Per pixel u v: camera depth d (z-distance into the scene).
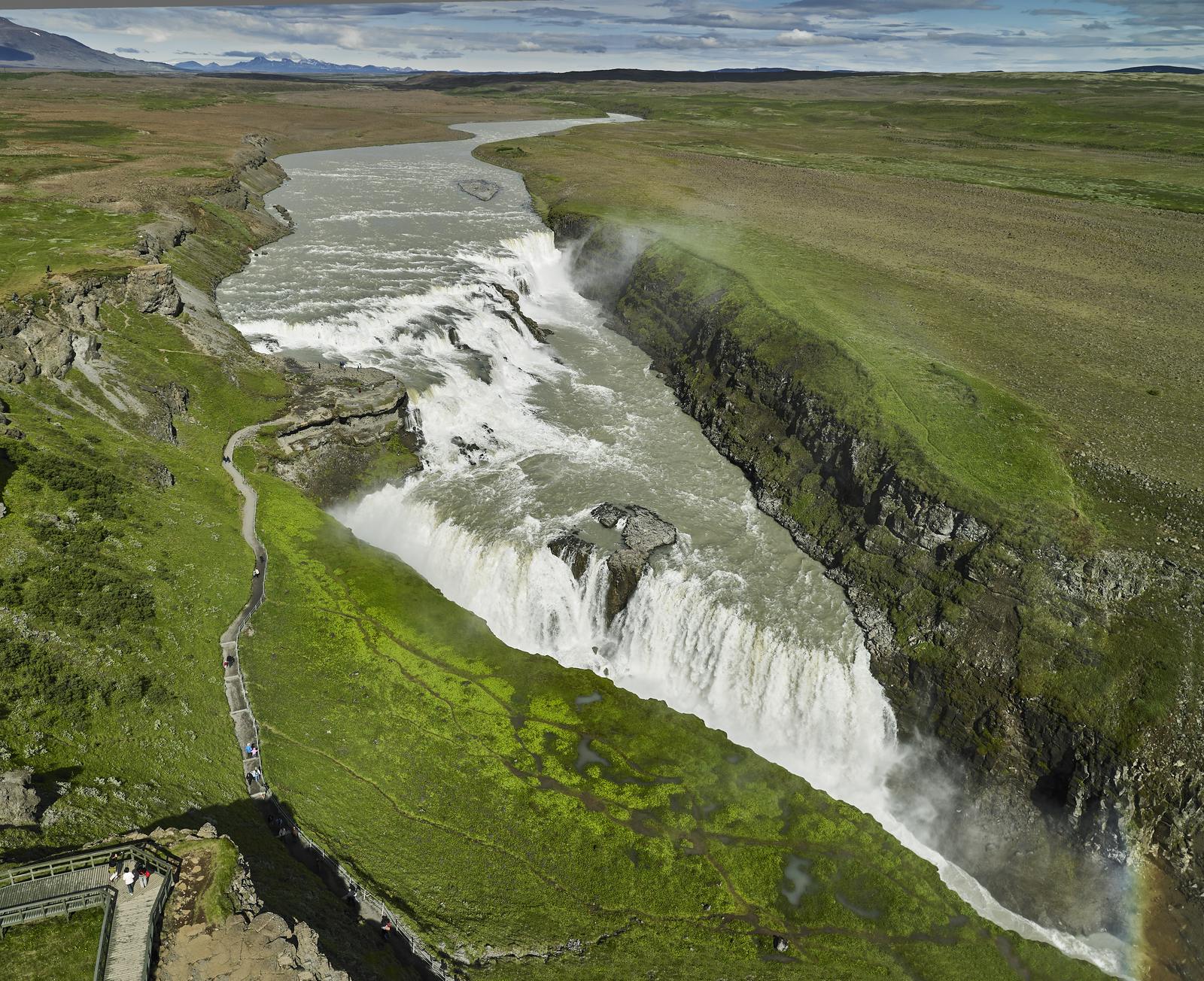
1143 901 48.84
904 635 62.88
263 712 54.12
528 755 56.03
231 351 88.62
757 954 45.56
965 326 98.94
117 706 48.22
